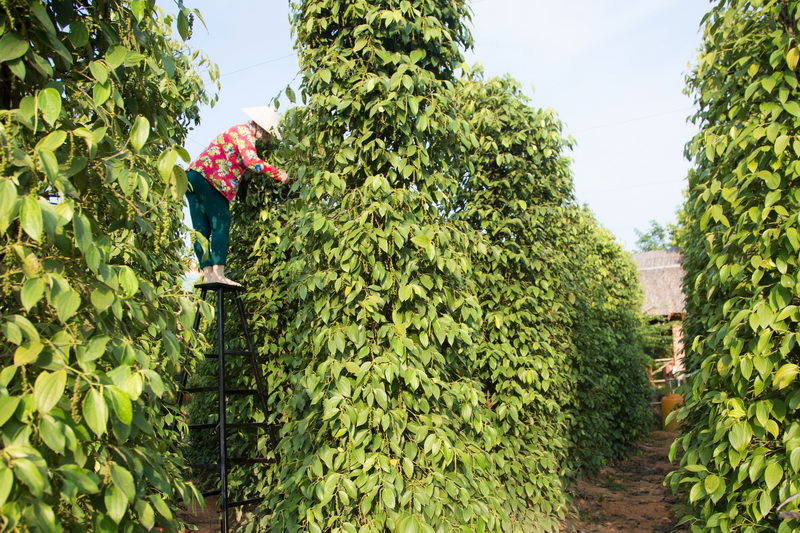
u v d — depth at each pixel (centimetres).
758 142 270
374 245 297
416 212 307
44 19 144
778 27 273
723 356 258
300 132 345
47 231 130
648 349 1422
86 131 147
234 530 444
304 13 342
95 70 161
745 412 244
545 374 462
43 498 126
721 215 268
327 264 313
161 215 242
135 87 197
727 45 310
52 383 125
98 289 149
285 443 314
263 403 383
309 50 325
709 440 271
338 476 265
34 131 141
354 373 274
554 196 513
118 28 183
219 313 366
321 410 303
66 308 134
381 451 279
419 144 304
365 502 260
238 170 383
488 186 482
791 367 228
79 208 153
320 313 303
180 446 499
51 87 151
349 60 317
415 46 326
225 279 375
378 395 266
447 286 314
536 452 455
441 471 281
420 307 292
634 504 619
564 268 541
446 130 318
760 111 284
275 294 438
